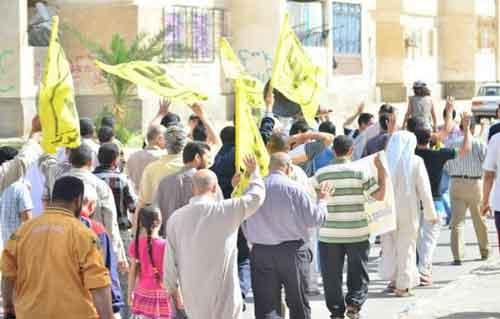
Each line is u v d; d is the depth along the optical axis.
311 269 16.61
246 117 12.48
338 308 14.34
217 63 40.97
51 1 37.78
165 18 38.34
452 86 61.91
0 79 35.44
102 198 12.84
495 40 65.50
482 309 15.42
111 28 37.31
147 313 12.43
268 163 12.79
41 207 14.69
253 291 12.91
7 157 14.58
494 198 14.61
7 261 9.12
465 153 19.09
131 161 15.63
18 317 9.05
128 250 13.88
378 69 56.53
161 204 13.31
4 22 35.41
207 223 11.29
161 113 15.89
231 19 42.69
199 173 11.49
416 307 15.66
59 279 8.95
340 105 47.53
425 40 59.72
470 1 61.50
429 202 16.34
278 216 12.63
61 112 11.74
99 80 36.88
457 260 19.41
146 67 14.57
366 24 49.78
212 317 11.38
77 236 9.01
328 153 17.05
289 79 15.87
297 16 44.59
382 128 18.14
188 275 11.33
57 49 11.79
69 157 13.50
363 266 14.33
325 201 12.84
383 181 14.33
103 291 8.97
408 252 16.50
